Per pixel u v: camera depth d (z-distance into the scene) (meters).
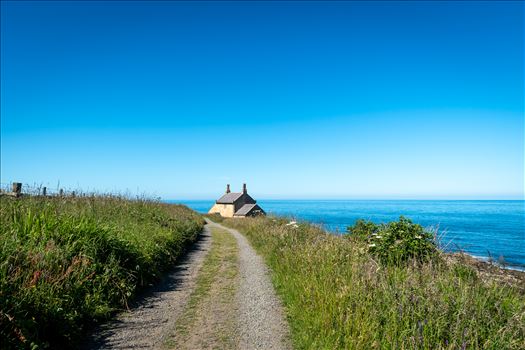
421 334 4.74
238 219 37.22
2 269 5.71
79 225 8.59
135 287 8.47
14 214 8.62
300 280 8.20
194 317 7.05
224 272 11.41
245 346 5.73
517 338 4.73
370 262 7.82
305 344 5.63
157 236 13.03
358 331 5.21
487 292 5.92
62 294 6.23
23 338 4.68
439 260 8.02
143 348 5.56
